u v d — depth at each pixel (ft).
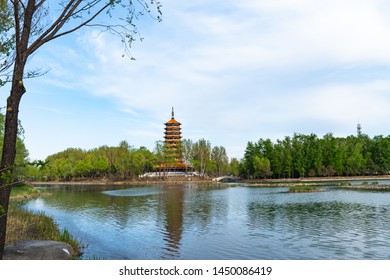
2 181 34.94
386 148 471.62
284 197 191.31
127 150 524.93
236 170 556.92
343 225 96.84
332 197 182.91
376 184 279.28
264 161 458.09
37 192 250.98
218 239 81.51
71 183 490.08
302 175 458.50
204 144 508.94
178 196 213.46
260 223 103.71
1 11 37.93
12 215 103.40
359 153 478.18
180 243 77.77
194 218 116.37
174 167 497.46
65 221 113.60
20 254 53.06
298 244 74.90
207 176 504.43
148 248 73.41
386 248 69.92
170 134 508.94
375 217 110.22
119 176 515.50
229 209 140.46
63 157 605.73
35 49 36.01
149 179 470.39
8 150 35.06
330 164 460.55
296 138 481.05
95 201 186.91
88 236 87.04
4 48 36.83
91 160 536.01
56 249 56.49
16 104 35.73
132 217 121.08
